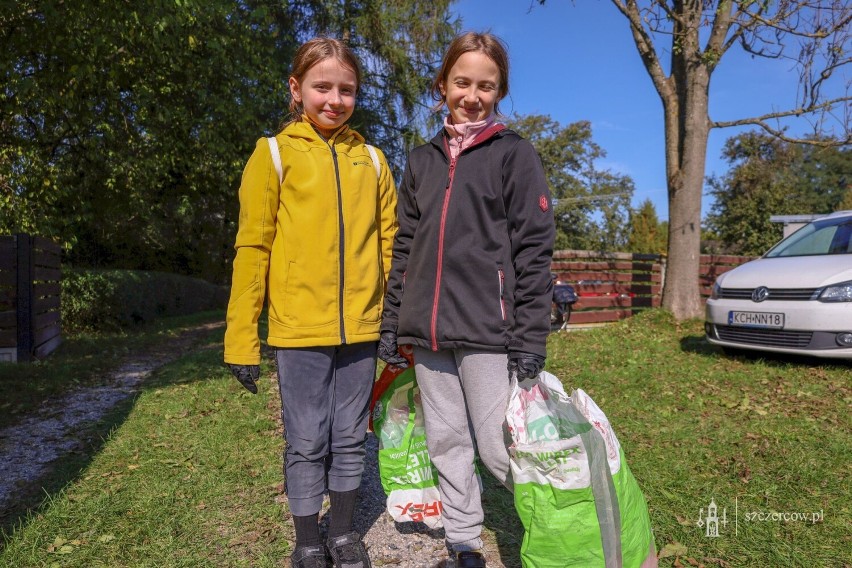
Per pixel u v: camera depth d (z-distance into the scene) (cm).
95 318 1030
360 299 219
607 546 179
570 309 965
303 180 210
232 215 1816
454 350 204
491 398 198
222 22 948
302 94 221
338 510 225
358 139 238
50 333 770
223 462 334
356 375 224
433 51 1633
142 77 904
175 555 239
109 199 1098
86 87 818
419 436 239
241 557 238
